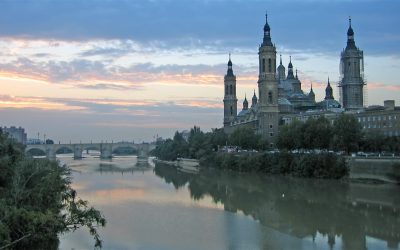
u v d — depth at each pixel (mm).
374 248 92250
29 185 90250
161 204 152000
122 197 170625
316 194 167250
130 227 113562
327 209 135750
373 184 185500
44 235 76125
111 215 130375
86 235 103312
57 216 79250
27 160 99125
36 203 85125
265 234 105375
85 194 180250
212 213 133500
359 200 149375
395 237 100750
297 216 126312
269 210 137250
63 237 100938
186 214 132000
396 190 168000
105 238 101750
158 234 106000
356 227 110750
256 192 180000
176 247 94688
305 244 96062
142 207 145375
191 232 108125
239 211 136750
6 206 75188
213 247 94625
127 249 93312
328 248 92688
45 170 96000
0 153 104812
